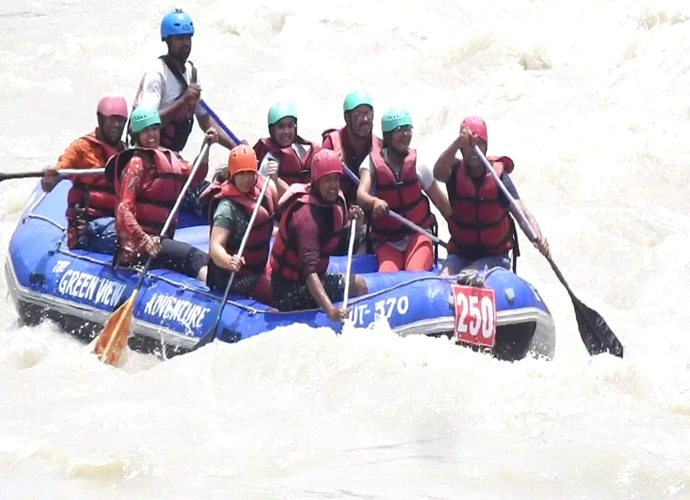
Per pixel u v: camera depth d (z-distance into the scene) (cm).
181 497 1991
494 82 5288
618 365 2556
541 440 2177
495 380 2423
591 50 5409
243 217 2855
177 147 3331
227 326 2773
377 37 5822
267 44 5875
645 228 3869
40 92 5238
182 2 6425
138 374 2594
